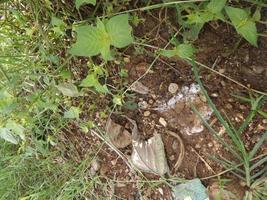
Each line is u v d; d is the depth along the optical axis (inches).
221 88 55.4
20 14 56.2
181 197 57.8
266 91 53.8
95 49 43.9
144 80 58.1
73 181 64.1
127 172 61.4
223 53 54.7
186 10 51.9
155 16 55.1
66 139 65.1
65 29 55.4
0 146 68.9
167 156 58.8
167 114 58.2
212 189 56.3
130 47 57.1
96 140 62.8
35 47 56.1
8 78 53.4
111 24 43.4
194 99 56.3
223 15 49.5
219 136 54.9
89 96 60.6
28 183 67.9
